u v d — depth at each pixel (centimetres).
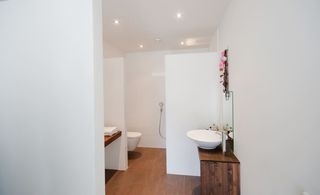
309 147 73
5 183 112
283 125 91
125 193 227
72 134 101
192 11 215
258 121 123
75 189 102
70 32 99
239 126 171
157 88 416
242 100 159
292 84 83
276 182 99
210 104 270
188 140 276
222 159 179
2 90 110
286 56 87
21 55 106
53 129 104
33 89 105
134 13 217
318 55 68
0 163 112
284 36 89
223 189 175
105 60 299
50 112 104
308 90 73
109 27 265
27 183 110
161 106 415
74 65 99
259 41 119
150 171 291
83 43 98
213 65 269
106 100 300
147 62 419
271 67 103
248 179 146
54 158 104
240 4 159
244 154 156
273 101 101
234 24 180
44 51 103
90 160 99
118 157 297
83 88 99
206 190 178
